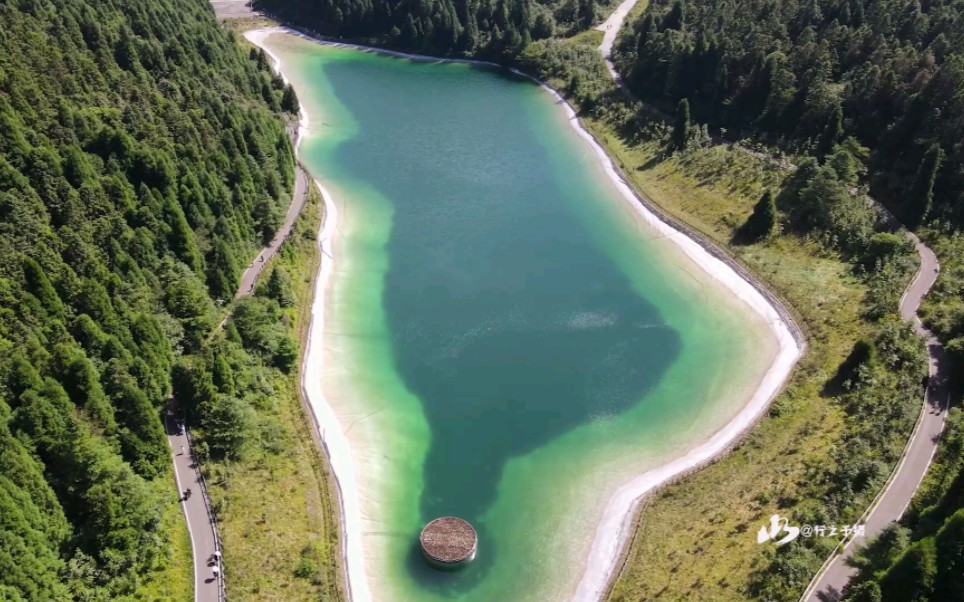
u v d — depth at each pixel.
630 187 152.62
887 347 98.12
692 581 74.19
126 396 80.19
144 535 72.69
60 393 76.12
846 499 78.19
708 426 96.44
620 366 107.50
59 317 88.12
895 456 82.50
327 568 76.94
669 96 177.00
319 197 150.00
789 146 148.62
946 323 100.94
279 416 94.38
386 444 94.81
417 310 119.62
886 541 71.94
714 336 112.00
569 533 83.56
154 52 142.50
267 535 78.06
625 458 92.69
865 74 145.00
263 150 141.12
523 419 99.12
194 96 139.25
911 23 151.12
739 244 129.38
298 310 114.81
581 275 127.62
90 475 72.12
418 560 81.06
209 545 75.69
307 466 88.50
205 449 84.12
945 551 61.75
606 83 194.75
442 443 95.56
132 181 113.94
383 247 136.25
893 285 109.50
